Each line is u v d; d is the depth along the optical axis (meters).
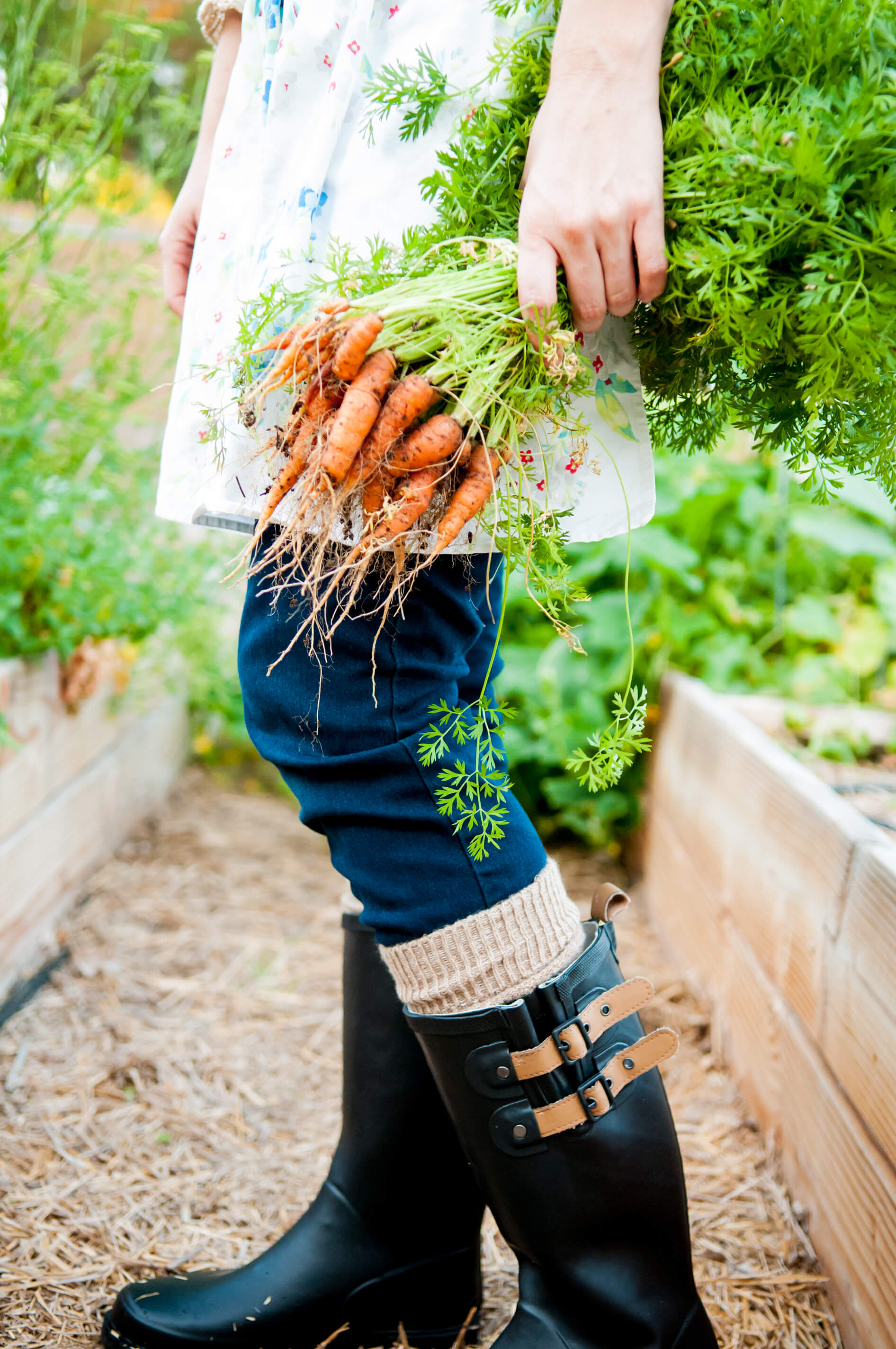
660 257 0.67
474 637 0.85
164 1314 0.92
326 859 2.38
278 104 0.79
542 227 0.67
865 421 0.81
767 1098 1.27
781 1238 1.10
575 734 2.13
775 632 2.16
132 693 2.29
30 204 1.91
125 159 2.46
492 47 0.75
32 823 1.72
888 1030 0.91
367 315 0.63
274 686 0.79
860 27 0.65
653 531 2.11
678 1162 0.82
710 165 0.66
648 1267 0.80
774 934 1.28
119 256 1.92
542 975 0.78
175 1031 1.56
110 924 1.91
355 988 0.97
